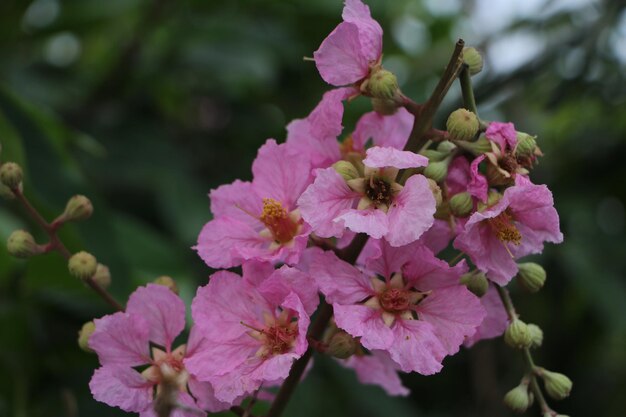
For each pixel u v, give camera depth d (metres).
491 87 0.86
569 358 0.97
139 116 0.86
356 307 0.55
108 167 0.83
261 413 0.67
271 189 0.58
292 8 0.89
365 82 0.56
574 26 0.91
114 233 0.71
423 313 0.56
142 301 0.57
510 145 0.55
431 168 0.55
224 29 0.88
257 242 0.58
